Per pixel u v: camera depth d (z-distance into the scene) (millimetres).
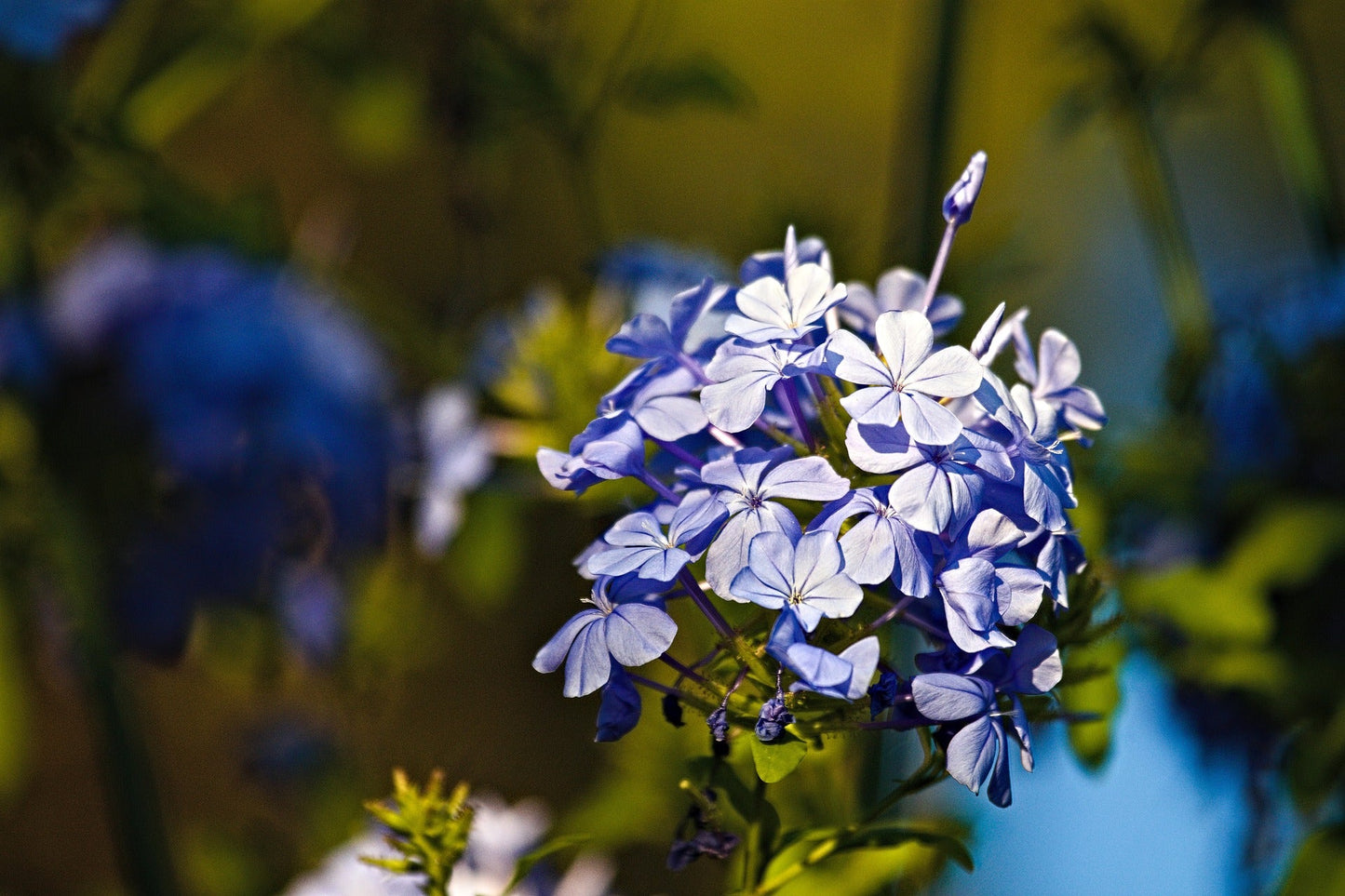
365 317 1056
